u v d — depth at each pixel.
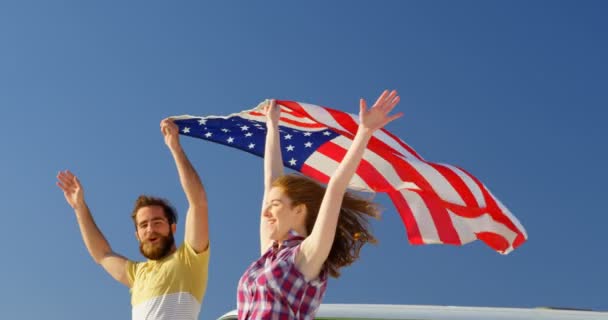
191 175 4.33
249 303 2.60
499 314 4.03
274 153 3.50
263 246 3.02
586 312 4.04
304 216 2.81
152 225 4.47
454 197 4.63
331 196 2.55
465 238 4.82
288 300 2.54
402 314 4.02
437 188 4.61
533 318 3.98
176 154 4.36
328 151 4.86
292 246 2.68
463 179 4.55
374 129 2.56
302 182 2.84
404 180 4.64
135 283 4.41
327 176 4.84
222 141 4.73
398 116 2.59
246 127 4.71
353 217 2.89
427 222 4.83
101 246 4.76
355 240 2.90
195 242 4.30
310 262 2.56
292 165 4.90
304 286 2.56
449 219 4.81
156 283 4.25
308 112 4.33
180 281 4.23
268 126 3.62
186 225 4.36
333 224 2.54
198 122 4.70
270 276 2.56
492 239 4.82
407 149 4.81
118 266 4.60
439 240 4.82
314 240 2.55
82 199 4.90
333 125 4.35
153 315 4.16
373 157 4.64
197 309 4.28
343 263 2.86
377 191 4.73
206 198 4.36
